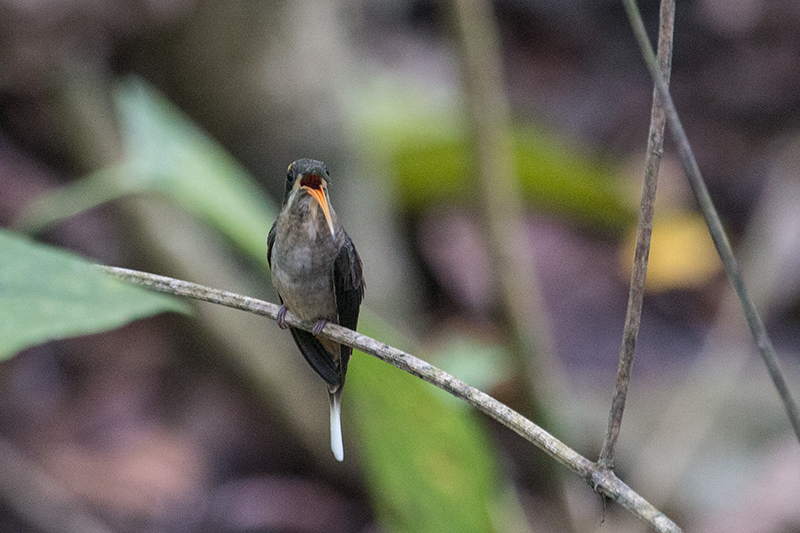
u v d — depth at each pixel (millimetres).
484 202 7266
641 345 12383
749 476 9523
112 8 10492
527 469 8938
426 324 11859
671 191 15422
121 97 5918
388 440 5594
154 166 5656
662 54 2906
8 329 1788
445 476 5664
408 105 12734
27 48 10703
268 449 10758
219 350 10750
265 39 10664
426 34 16141
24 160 11438
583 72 16906
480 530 5871
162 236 10883
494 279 7277
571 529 7754
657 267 13766
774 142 15797
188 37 10609
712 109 16609
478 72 7090
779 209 13883
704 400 9641
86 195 6270
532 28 17141
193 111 10953
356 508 10172
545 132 14547
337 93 11023
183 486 10125
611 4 17328
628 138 15945
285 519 10000
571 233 13742
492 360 6984
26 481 9578
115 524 9633
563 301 12859
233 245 11320
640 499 3006
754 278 13109
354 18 13461
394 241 11578
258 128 10797
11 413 10711
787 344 12203
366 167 11258
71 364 11438
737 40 17109
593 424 10375
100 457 10289
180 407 11047
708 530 9055
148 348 11523
